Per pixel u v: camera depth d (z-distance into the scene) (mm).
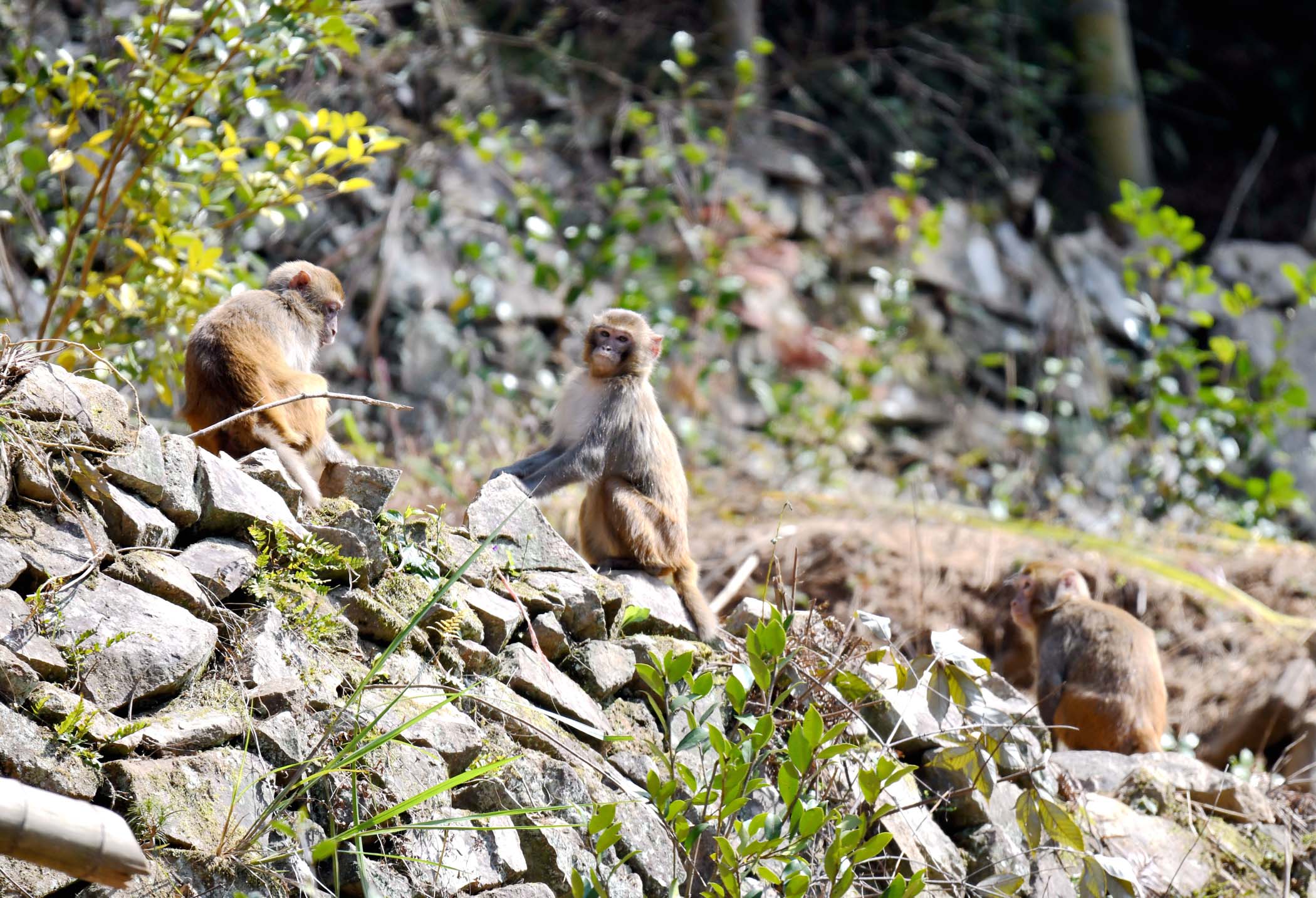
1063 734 12039
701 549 16156
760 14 29484
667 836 7227
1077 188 29859
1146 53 32750
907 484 21141
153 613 6066
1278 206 31672
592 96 25125
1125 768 10188
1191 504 20531
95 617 5906
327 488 7770
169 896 5285
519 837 6598
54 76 10922
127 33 12547
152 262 10750
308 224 20500
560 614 7949
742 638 8984
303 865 5672
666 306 20797
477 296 19531
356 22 13797
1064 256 27406
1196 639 16125
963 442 23609
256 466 7305
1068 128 30984
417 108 22109
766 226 23641
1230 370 25906
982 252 26375
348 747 5918
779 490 19156
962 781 8773
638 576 9297
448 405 19422
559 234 22609
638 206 22234
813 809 6566
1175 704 15555
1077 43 29719
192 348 9109
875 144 27922
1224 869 9422
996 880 7840
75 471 6301
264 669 6273
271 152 10945
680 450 19641
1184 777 10133
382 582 7203
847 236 25422
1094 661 12062
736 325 19844
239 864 5508
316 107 19703
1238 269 28078
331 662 6621
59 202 15359
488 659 7352
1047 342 25812
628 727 7789
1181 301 26891
